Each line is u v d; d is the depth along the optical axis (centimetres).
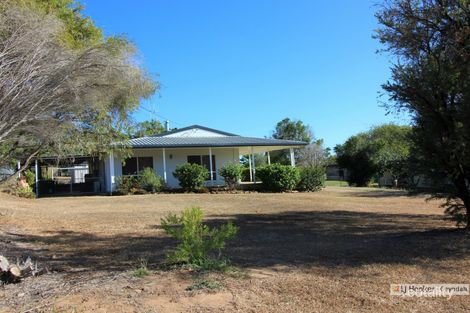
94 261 771
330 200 2055
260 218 1395
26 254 832
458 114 866
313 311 488
